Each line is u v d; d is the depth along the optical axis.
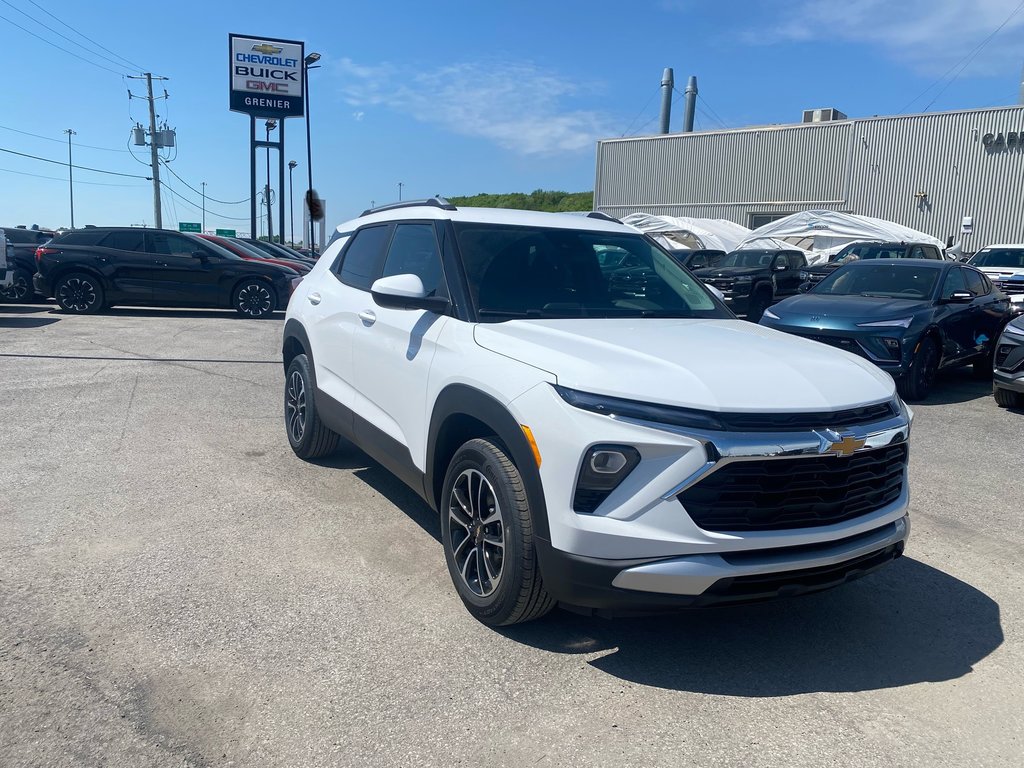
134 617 3.36
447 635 3.31
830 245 28.06
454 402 3.42
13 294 16.80
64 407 7.06
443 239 4.04
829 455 2.84
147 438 6.15
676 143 39.72
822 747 2.65
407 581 3.80
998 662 3.25
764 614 3.62
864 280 10.11
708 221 31.91
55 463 5.45
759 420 2.79
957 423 7.81
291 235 46.09
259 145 36.50
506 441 3.08
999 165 31.33
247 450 5.94
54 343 10.84
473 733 2.68
